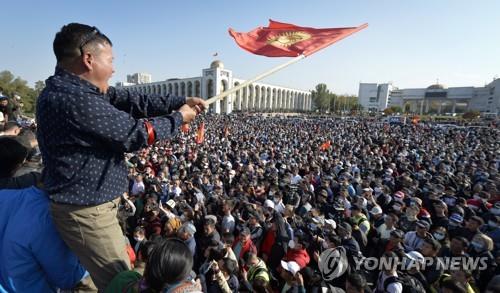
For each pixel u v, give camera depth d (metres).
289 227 6.45
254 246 6.01
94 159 1.41
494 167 13.38
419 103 116.12
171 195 9.02
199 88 90.44
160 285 1.33
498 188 9.52
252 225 6.79
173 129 1.62
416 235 6.10
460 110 108.94
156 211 6.89
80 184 1.38
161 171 11.77
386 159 16.47
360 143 22.97
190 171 13.06
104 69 1.53
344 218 7.01
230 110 88.31
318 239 5.88
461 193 9.64
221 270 4.92
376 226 6.95
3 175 2.04
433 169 13.23
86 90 1.40
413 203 7.38
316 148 19.61
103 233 1.44
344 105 119.38
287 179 10.42
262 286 4.80
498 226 6.39
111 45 1.62
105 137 1.37
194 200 8.52
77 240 1.41
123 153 1.58
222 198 8.12
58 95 1.36
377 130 34.59
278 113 93.19
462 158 16.08
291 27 4.38
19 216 1.54
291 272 4.84
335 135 28.73
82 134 1.37
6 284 1.49
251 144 21.11
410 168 13.96
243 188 9.71
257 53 4.17
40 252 1.52
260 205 8.05
